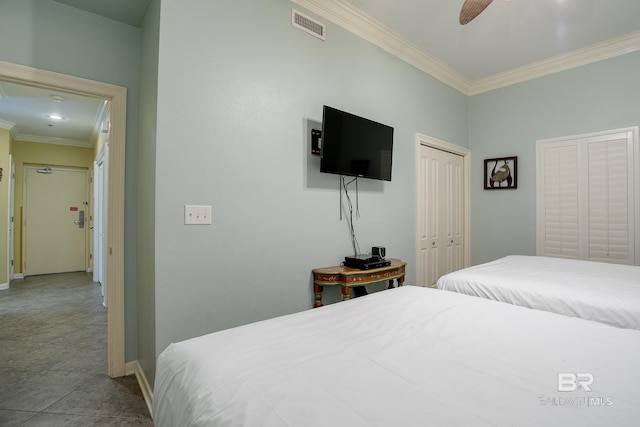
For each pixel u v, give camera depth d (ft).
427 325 3.74
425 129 11.35
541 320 3.90
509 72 12.14
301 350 3.04
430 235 11.73
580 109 10.85
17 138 17.42
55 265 19.06
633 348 3.07
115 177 7.19
